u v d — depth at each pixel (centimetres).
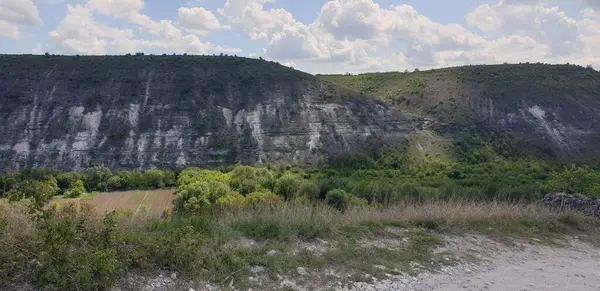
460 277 805
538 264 922
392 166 5297
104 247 639
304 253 821
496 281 798
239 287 665
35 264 586
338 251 845
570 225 1255
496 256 956
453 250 961
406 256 881
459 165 5028
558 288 777
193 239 736
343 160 5528
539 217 1272
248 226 919
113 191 4025
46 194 740
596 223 1285
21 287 546
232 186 3844
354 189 2855
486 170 4616
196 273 672
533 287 776
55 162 5500
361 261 823
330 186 3178
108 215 714
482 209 1262
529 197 1878
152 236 731
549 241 1103
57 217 696
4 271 555
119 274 607
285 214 1017
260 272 721
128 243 693
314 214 1038
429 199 1670
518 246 1039
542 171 4331
